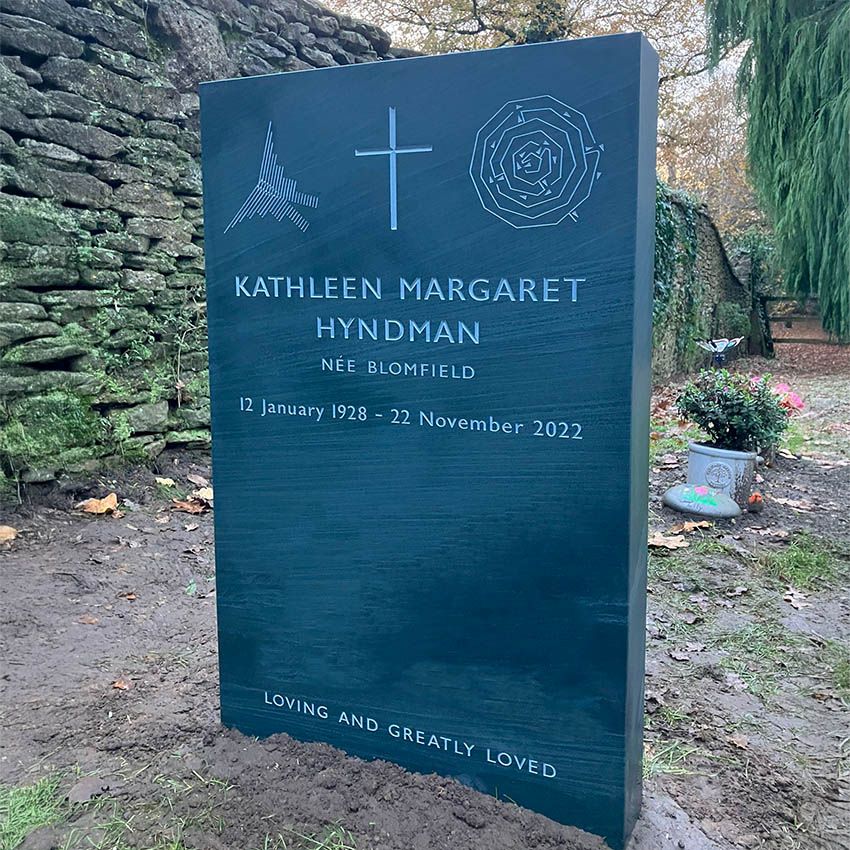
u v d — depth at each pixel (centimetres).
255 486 233
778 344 1698
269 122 216
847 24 1000
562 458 197
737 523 501
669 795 235
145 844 200
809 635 356
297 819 208
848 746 272
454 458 209
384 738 229
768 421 551
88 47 467
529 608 205
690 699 296
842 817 233
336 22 635
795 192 1120
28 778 226
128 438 496
